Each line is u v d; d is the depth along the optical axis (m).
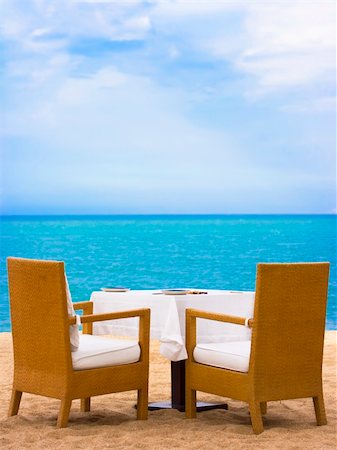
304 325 5.15
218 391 5.19
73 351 5.10
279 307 5.03
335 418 5.51
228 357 5.11
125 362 5.29
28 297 5.20
